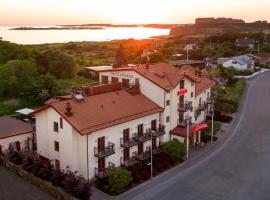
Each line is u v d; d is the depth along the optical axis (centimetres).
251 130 6378
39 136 4700
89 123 4222
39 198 3759
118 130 4534
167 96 5266
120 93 5153
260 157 5144
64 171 4388
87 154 4156
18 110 6875
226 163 4912
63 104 4369
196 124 5756
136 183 4256
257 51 17488
